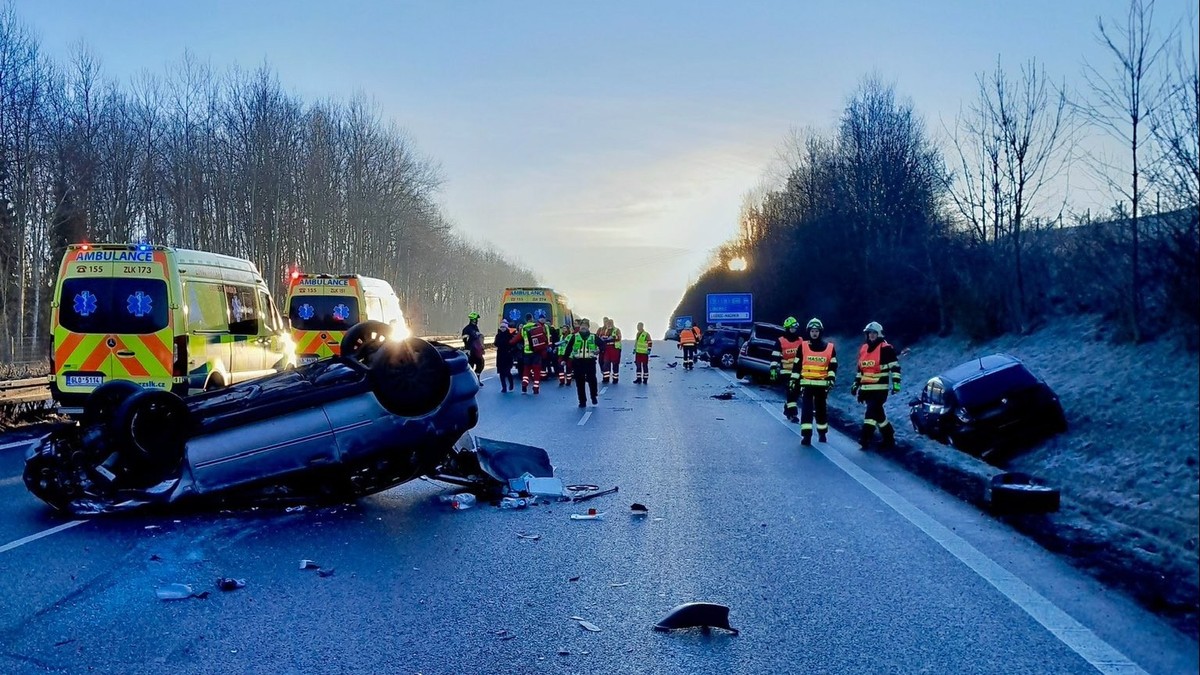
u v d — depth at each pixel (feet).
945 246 81.00
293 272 73.36
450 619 18.57
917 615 18.58
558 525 27.20
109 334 45.83
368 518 28.12
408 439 29.48
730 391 81.92
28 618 18.57
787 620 18.38
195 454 28.22
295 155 195.31
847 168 121.49
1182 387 36.01
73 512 28.27
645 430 51.70
